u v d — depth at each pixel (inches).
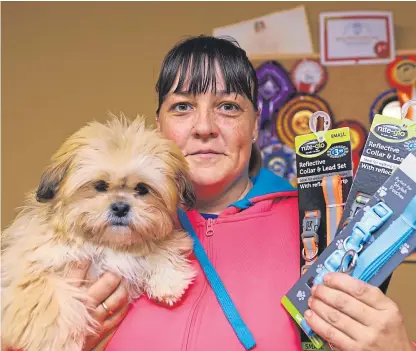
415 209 53.7
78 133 70.4
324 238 59.6
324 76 141.6
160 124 75.7
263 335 59.8
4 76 152.5
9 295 62.9
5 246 69.4
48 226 67.4
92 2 153.7
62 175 67.3
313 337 56.9
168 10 152.2
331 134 61.7
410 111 57.6
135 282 66.9
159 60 150.7
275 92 141.9
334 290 53.1
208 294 64.8
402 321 51.4
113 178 65.9
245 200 72.6
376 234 55.2
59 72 152.2
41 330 60.6
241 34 146.2
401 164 55.0
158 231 68.3
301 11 144.8
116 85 150.6
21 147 149.9
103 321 63.4
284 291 62.4
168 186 69.2
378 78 141.1
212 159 71.0
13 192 147.9
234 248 67.8
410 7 146.5
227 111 72.0
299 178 62.3
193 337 60.3
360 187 57.2
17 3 154.6
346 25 143.8
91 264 66.5
